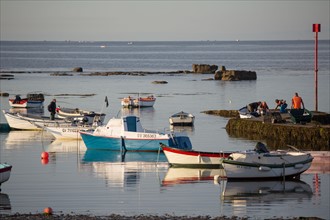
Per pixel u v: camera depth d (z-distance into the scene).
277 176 73.50
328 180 73.88
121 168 81.31
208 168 80.88
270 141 100.25
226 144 97.50
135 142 93.31
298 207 62.09
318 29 112.38
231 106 148.62
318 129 98.19
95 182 73.06
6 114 117.44
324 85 197.12
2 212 60.56
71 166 82.50
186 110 143.50
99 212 60.38
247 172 73.12
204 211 60.72
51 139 106.00
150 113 139.25
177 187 70.69
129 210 61.12
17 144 100.44
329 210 60.91
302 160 74.69
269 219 57.41
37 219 57.34
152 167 81.88
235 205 62.94
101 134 95.06
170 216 58.41
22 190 69.19
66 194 67.38
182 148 90.25
